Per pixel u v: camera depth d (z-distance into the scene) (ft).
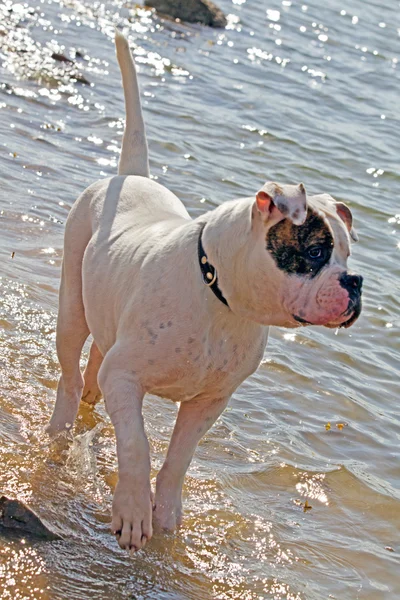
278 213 14.52
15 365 21.29
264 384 23.91
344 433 22.34
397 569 17.56
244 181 37.99
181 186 35.60
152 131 41.78
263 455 20.67
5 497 15.94
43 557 15.31
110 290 17.16
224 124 45.34
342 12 79.92
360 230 35.94
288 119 48.34
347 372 25.54
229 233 15.28
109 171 35.50
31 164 33.99
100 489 17.93
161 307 15.76
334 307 14.14
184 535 17.19
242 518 18.19
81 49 52.06
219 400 16.99
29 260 26.68
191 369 15.83
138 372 15.97
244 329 15.88
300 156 43.16
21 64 45.80
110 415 15.88
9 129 37.14
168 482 17.33
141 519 15.25
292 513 18.83
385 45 70.79
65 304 19.12
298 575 16.84
